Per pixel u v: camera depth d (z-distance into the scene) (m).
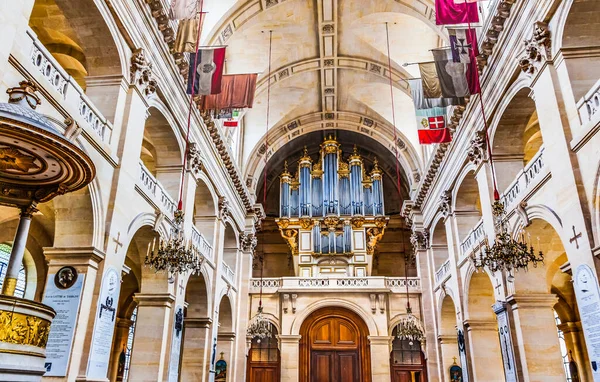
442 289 19.83
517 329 11.74
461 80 13.03
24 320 5.57
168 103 13.05
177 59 13.23
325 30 19.66
